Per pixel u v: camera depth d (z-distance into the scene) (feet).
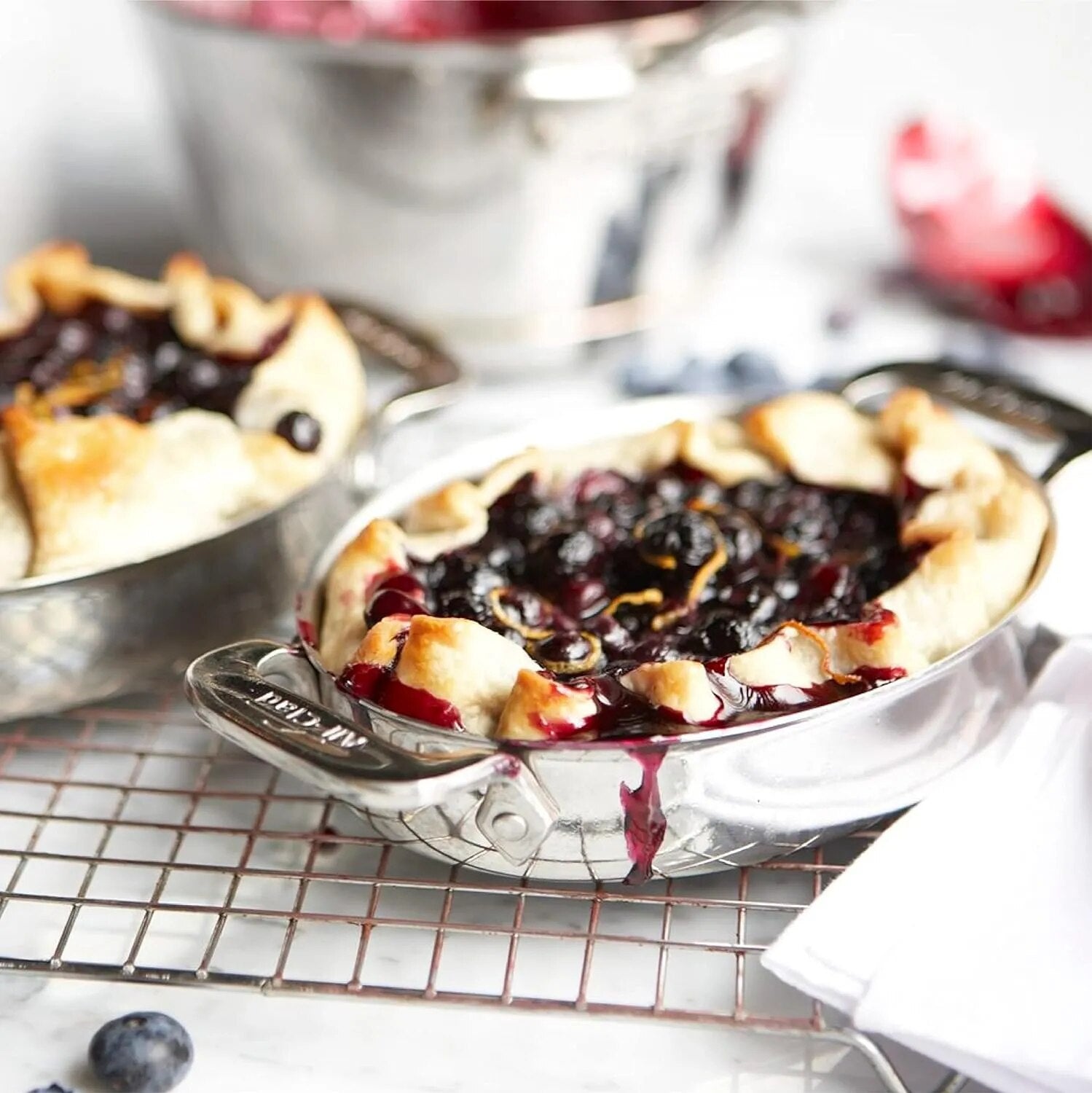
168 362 2.48
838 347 2.83
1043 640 2.19
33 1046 1.96
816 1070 1.93
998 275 2.84
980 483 2.20
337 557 2.20
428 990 1.91
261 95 2.57
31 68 3.62
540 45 2.47
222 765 2.22
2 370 2.47
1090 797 2.01
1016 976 1.89
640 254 2.69
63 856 2.02
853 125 3.59
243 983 1.92
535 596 2.11
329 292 2.72
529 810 1.90
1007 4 4.06
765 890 2.07
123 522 2.23
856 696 1.95
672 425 2.30
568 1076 1.93
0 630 2.15
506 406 2.77
